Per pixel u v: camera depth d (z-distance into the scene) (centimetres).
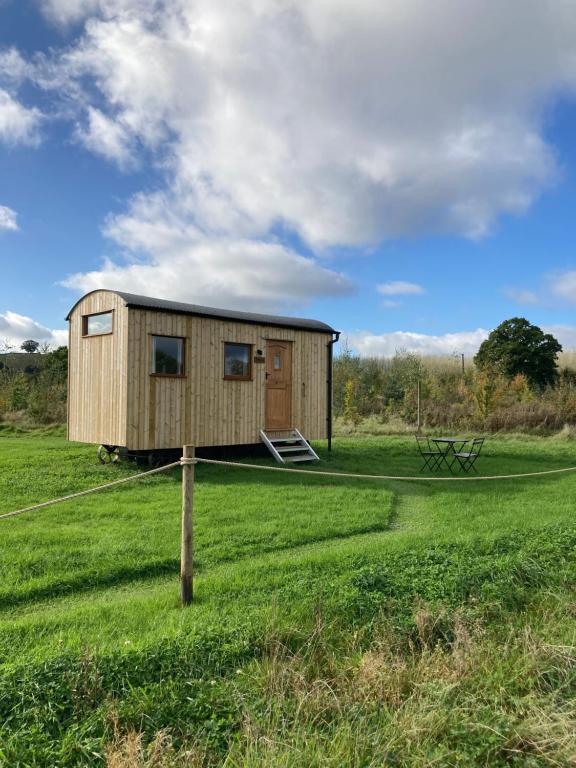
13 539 640
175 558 588
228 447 1386
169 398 1202
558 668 400
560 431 2048
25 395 2325
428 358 3556
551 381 2969
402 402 2556
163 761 293
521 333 3069
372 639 432
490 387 2225
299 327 1449
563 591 536
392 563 562
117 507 818
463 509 865
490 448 1688
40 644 397
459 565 557
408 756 311
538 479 1173
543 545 635
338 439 1886
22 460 1180
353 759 307
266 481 1066
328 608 457
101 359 1216
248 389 1352
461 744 323
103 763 294
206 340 1269
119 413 1152
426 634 441
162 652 372
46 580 522
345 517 788
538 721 341
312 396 1497
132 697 336
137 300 1162
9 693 325
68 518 753
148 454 1207
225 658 381
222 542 655
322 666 396
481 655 414
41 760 290
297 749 303
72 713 322
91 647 376
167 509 809
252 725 319
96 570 550
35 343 3844
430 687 365
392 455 1547
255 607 459
